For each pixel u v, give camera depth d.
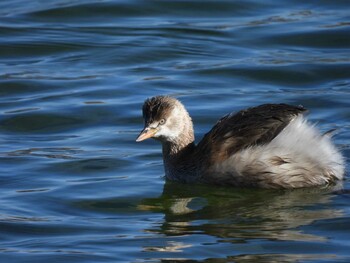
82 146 16.17
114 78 19.36
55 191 14.26
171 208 13.70
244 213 13.35
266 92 18.50
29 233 12.75
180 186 14.55
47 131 17.00
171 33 21.67
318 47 20.72
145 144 16.27
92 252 12.03
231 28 21.80
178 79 19.22
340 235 12.37
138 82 19.12
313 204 13.54
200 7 22.95
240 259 11.70
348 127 16.52
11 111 17.75
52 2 23.42
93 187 14.45
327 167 14.07
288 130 13.95
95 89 18.77
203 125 16.95
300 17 22.20
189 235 12.55
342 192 13.95
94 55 20.70
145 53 20.64
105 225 13.00
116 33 21.73
